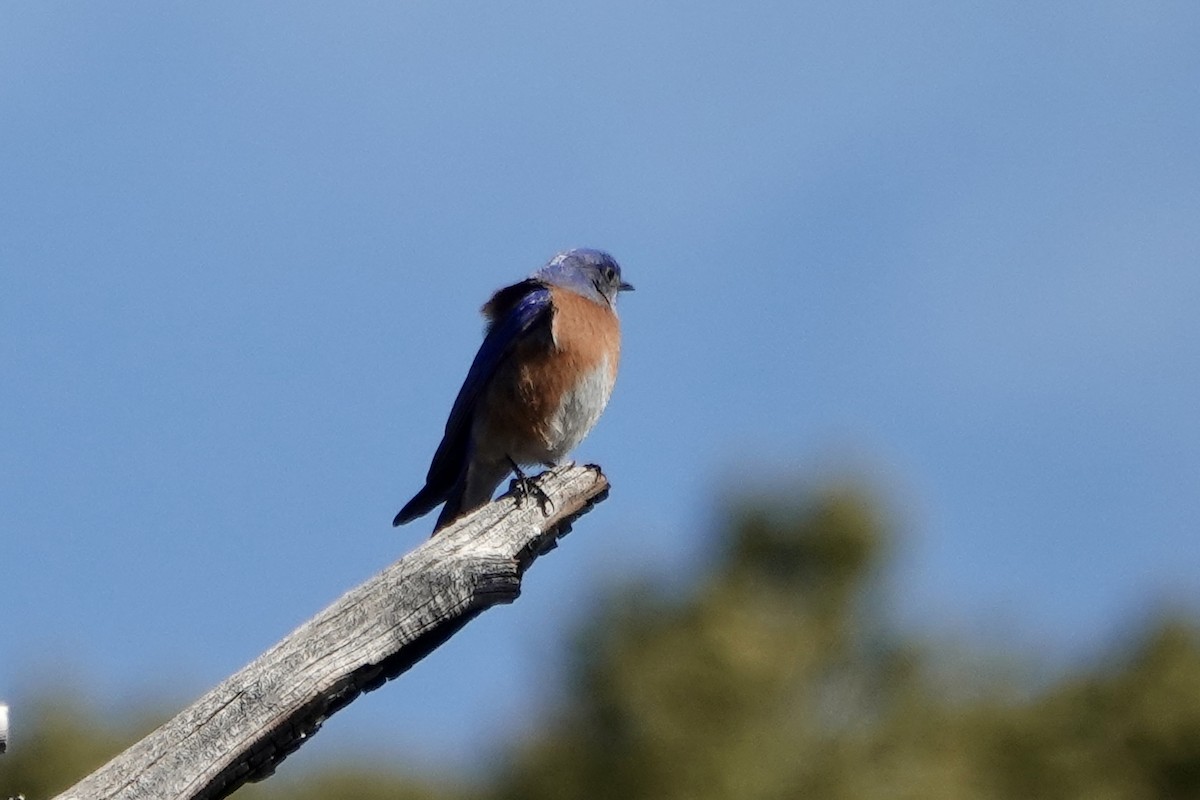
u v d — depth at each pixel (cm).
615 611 1449
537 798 1391
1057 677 1538
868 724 1459
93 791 631
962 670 1523
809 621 1488
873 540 1517
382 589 676
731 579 1507
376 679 679
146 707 1403
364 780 1520
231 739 643
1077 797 1453
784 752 1379
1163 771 1476
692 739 1361
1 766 1359
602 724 1419
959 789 1411
